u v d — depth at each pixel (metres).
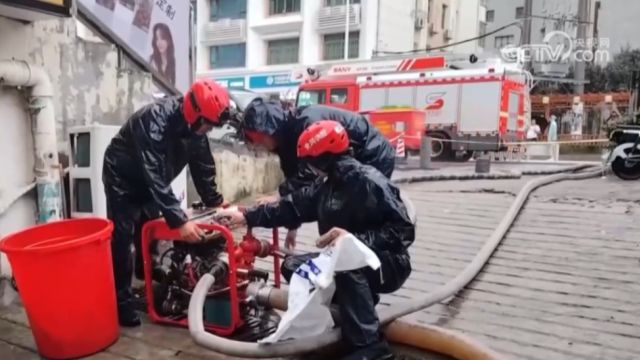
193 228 2.88
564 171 10.56
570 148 21.69
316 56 23.88
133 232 3.14
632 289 3.71
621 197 6.96
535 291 3.73
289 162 3.20
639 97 21.27
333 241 2.43
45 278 2.52
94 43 4.36
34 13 3.39
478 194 7.46
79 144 3.89
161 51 5.72
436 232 5.43
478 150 13.71
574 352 2.78
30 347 2.79
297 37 24.61
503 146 13.63
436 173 9.91
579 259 4.41
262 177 7.16
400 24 24.33
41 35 3.85
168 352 2.74
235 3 26.23
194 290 2.82
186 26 6.26
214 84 2.85
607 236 5.04
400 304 2.92
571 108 24.14
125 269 3.05
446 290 3.24
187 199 5.41
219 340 2.54
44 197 3.67
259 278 3.16
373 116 12.28
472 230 5.48
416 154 12.64
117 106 4.62
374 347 2.54
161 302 3.27
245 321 3.03
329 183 2.61
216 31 26.48
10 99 3.55
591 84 31.47
